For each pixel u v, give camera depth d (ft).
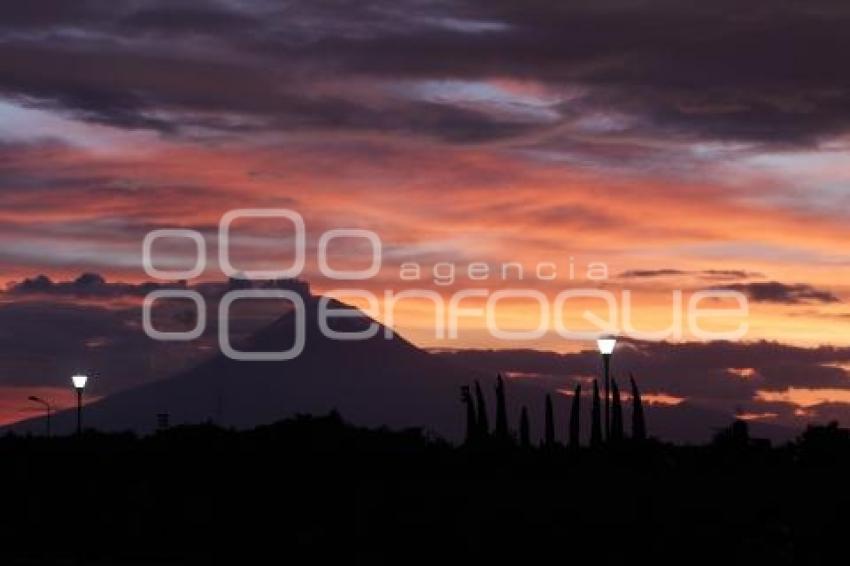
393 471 185.26
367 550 153.89
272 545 162.61
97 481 194.39
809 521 144.77
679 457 182.80
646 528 146.10
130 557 163.32
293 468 186.91
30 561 158.30
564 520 149.79
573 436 189.26
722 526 144.87
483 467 184.85
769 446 187.11
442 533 152.87
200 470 192.65
